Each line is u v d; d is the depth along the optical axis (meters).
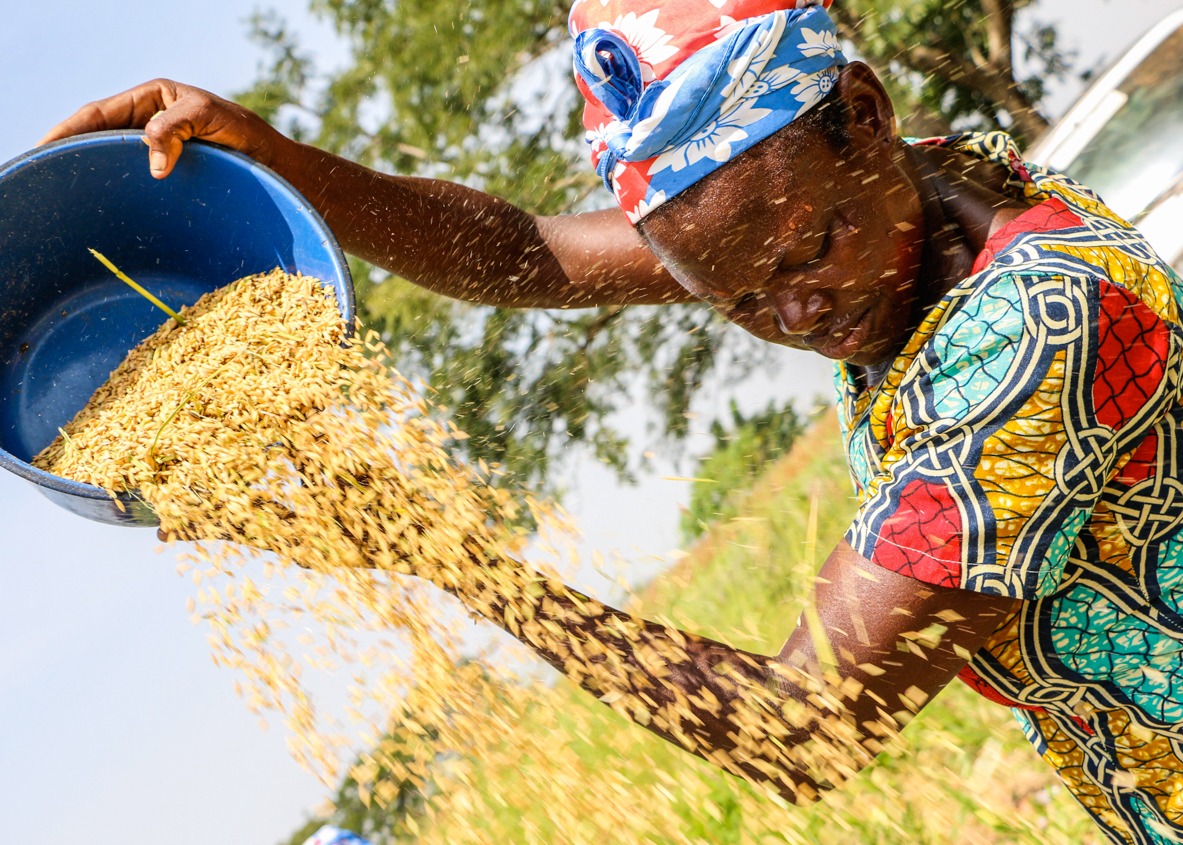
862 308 1.35
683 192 1.25
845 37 7.66
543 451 7.86
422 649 1.62
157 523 1.92
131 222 2.02
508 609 1.49
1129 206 4.18
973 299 1.23
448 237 2.02
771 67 1.20
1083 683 1.42
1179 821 1.50
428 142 8.20
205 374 1.91
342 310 1.91
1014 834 1.94
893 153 1.28
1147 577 1.31
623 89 1.27
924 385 1.28
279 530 1.69
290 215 1.92
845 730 1.35
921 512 1.27
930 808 1.87
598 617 1.47
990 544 1.25
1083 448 1.21
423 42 8.03
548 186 7.82
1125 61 4.78
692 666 1.40
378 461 1.71
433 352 7.82
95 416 1.97
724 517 4.87
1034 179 1.34
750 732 1.37
